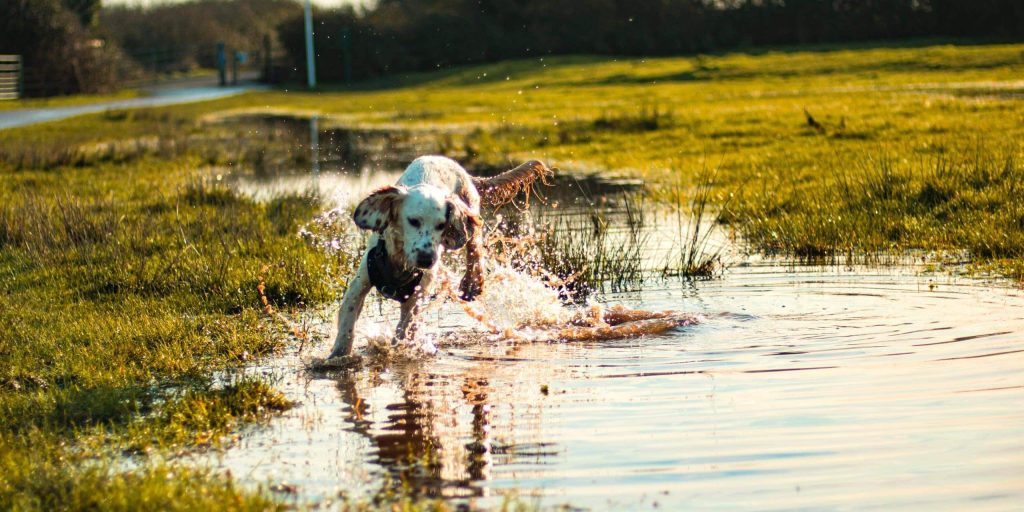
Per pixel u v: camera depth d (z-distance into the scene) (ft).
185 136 86.07
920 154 51.55
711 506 14.87
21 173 61.93
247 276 31.32
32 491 15.55
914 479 15.56
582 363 22.61
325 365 23.03
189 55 232.94
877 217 37.19
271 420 19.30
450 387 21.12
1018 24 178.81
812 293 28.32
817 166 51.55
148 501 14.82
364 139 88.58
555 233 34.99
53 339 24.99
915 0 187.42
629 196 49.44
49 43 163.63
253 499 14.73
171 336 25.13
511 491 15.60
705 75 147.54
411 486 15.90
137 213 43.60
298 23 191.11
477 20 192.44
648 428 18.08
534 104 118.73
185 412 19.57
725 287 29.76
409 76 183.83
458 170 27.76
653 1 194.70
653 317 26.73
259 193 52.65
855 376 20.56
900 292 27.71
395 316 28.07
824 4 191.83
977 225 34.47
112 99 154.40
